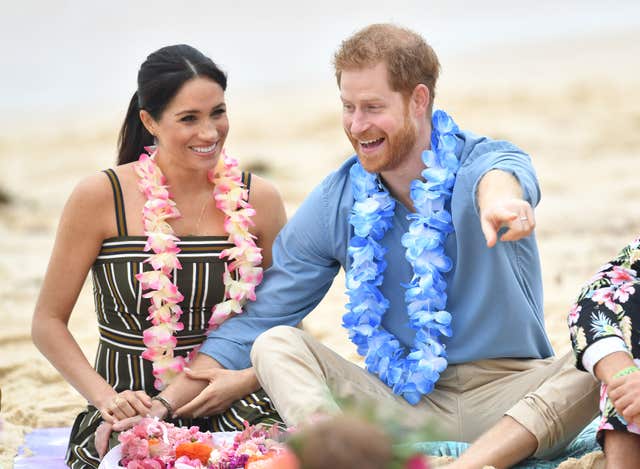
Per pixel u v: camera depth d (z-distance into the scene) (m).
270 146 56.25
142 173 13.44
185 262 13.35
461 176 12.35
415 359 12.56
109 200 13.34
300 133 60.12
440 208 12.51
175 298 13.14
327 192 13.32
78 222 13.29
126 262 13.27
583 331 11.12
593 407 11.53
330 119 63.91
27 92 89.44
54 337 13.41
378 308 12.77
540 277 12.98
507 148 12.53
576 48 86.06
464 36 102.50
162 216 13.26
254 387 13.13
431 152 12.52
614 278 11.53
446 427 12.51
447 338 12.75
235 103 73.75
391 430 7.41
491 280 12.38
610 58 79.31
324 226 13.27
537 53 85.38
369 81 12.14
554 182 41.75
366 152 12.45
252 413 12.98
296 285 13.43
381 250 12.81
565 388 11.48
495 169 11.76
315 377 11.92
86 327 23.08
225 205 13.55
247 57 100.31
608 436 10.94
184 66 13.09
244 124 63.81
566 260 28.34
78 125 71.75
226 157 14.12
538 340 12.96
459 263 12.52
